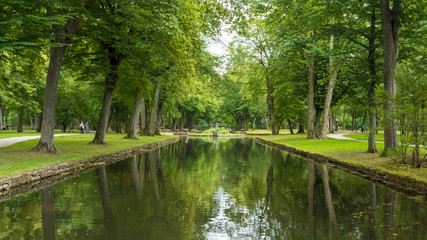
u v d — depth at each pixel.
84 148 20.12
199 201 9.32
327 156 18.69
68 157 15.62
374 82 18.92
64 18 13.10
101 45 21.17
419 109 12.28
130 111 49.53
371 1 16.70
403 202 9.15
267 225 7.11
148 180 12.68
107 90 23.34
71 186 11.20
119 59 22.05
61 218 7.52
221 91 39.66
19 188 10.62
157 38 17.61
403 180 11.11
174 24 15.54
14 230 6.67
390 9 16.62
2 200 9.15
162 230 6.72
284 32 28.95
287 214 8.02
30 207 8.45
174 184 11.90
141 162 18.44
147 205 8.78
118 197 9.70
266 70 44.56
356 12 18.05
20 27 13.65
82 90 48.34
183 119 80.81
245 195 10.15
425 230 6.75
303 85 36.41
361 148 22.05
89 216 7.71
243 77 46.62
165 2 15.79
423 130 12.34
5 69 27.23
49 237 6.25
